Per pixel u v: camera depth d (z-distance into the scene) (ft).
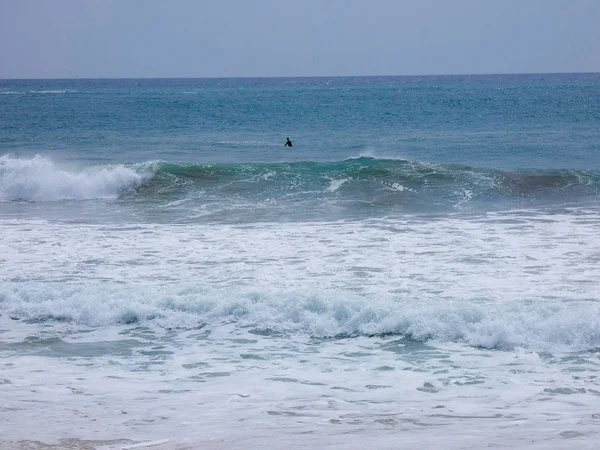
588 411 36.11
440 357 45.14
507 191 103.45
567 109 346.54
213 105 433.48
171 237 77.41
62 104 445.78
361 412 36.40
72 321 52.90
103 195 106.83
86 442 32.40
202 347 47.62
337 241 74.79
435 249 70.64
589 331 46.62
